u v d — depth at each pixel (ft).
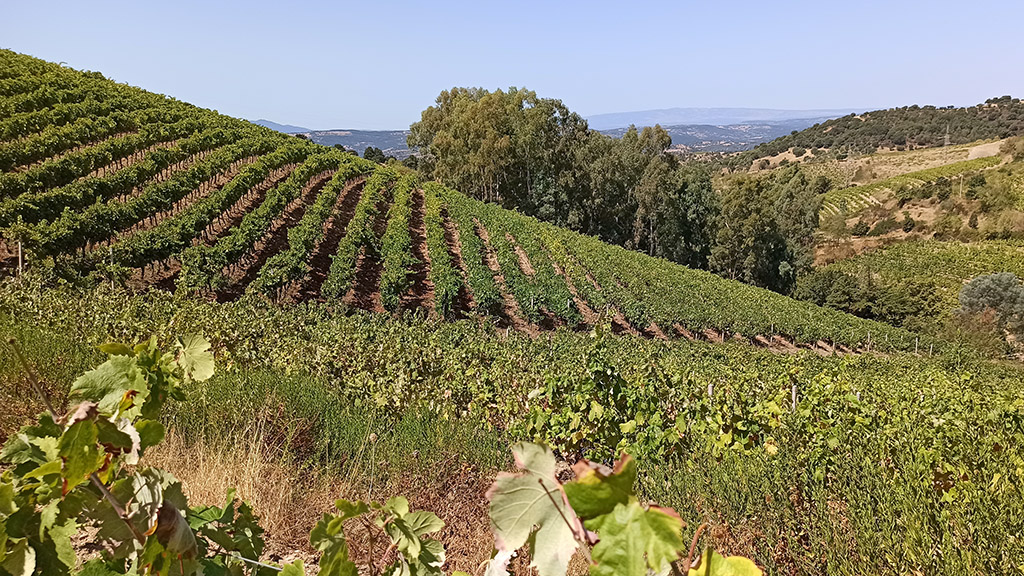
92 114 103.45
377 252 88.22
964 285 138.62
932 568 10.48
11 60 121.29
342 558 4.65
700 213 179.11
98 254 58.29
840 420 20.86
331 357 32.07
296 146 139.54
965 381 31.96
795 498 13.98
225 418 15.47
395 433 17.83
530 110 186.80
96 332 28.55
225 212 87.51
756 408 22.31
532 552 2.72
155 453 12.44
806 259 173.37
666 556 2.34
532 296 79.66
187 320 30.68
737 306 110.52
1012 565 10.15
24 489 3.90
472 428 19.66
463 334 53.36
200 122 124.88
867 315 145.28
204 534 5.14
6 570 3.64
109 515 4.00
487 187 190.29
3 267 53.01
